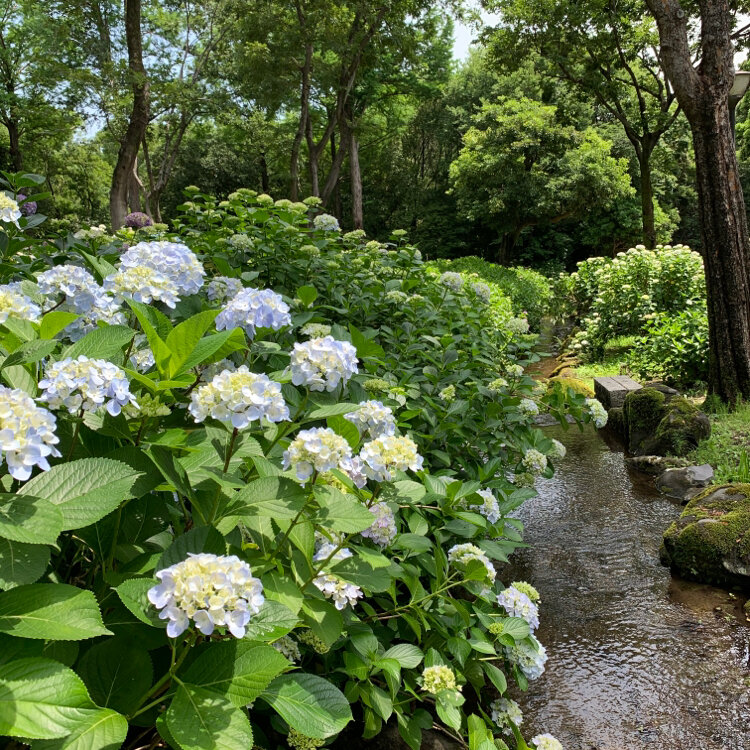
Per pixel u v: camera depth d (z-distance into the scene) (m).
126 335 1.41
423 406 3.16
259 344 1.94
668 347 8.46
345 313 3.54
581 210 25.84
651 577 3.96
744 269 6.89
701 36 6.93
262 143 22.34
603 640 3.30
